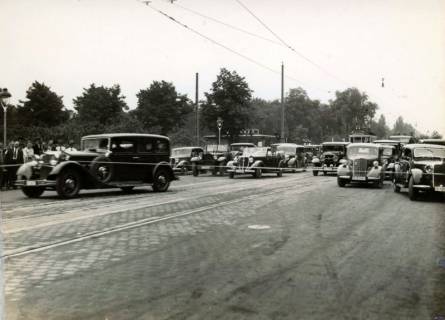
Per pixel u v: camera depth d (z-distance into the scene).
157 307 4.32
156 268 5.65
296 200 13.38
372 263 6.02
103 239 7.36
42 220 9.18
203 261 6.02
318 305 4.41
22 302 4.41
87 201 12.64
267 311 4.24
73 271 5.48
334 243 7.29
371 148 19.47
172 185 19.06
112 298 4.55
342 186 19.03
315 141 127.12
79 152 14.05
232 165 25.17
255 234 7.96
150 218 9.59
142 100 81.81
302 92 130.00
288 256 6.36
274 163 26.66
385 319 4.07
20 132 26.23
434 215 10.62
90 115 73.69
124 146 14.84
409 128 160.00
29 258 6.07
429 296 4.68
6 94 15.97
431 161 14.26
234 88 54.66
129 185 14.81
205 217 9.84
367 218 10.06
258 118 72.62
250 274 5.44
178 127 82.81
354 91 110.94
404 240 7.59
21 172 13.42
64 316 4.07
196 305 4.38
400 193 16.55
